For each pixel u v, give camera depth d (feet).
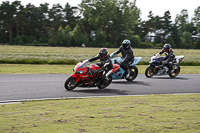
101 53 52.31
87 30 624.18
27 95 45.16
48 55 160.76
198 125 28.91
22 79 62.54
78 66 51.31
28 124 28.17
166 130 27.02
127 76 65.57
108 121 29.91
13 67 93.56
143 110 35.63
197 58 185.16
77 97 44.65
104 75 53.31
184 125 28.84
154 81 68.33
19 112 33.24
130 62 65.36
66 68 97.81
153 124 29.04
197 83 66.85
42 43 538.88
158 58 75.66
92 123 28.99
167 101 42.60
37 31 618.85
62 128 27.04
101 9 526.98
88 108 36.22
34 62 118.83
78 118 30.86
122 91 52.75
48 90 50.57
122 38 551.59
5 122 28.78
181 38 652.07
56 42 518.78
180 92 53.67
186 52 277.23
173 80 71.20
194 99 44.98
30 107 36.14
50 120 29.81
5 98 42.14
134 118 31.42
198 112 35.06
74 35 523.29
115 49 292.81
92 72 51.88
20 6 563.07
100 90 53.31
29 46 285.43
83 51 230.48
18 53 167.53
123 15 536.42
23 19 565.94
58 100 41.57
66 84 50.65
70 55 170.30
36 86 54.13
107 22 523.29
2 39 552.00
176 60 78.48
